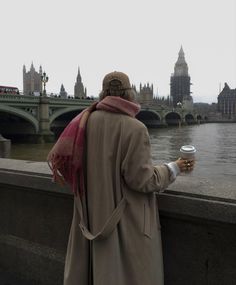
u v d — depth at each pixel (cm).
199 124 17150
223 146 5259
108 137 232
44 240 355
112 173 232
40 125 5212
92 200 238
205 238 264
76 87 16775
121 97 242
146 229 232
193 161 249
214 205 247
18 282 368
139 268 230
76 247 252
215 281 263
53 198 342
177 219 273
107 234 230
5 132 5550
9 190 376
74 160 238
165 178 232
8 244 382
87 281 250
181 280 278
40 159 3481
